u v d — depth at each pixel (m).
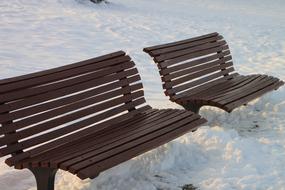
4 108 3.39
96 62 4.40
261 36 12.45
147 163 4.21
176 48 5.55
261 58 9.87
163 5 17.48
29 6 12.90
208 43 6.20
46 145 3.62
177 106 6.27
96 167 3.25
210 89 5.72
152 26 12.24
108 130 4.11
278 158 4.39
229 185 3.87
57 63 8.15
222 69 6.30
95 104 4.23
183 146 4.49
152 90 7.12
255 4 21.72
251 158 4.34
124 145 3.67
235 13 17.55
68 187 3.81
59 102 3.85
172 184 3.93
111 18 12.69
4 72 7.33
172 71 5.33
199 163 4.32
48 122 3.71
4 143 3.31
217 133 4.72
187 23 13.47
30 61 8.12
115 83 4.48
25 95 3.59
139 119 4.45
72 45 9.50
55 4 13.72
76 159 3.32
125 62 4.71
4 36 9.59
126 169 4.05
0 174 4.03
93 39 10.16
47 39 9.74
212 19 14.98
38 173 3.34
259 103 6.17
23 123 3.49
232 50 10.43
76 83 4.09
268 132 5.25
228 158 4.33
